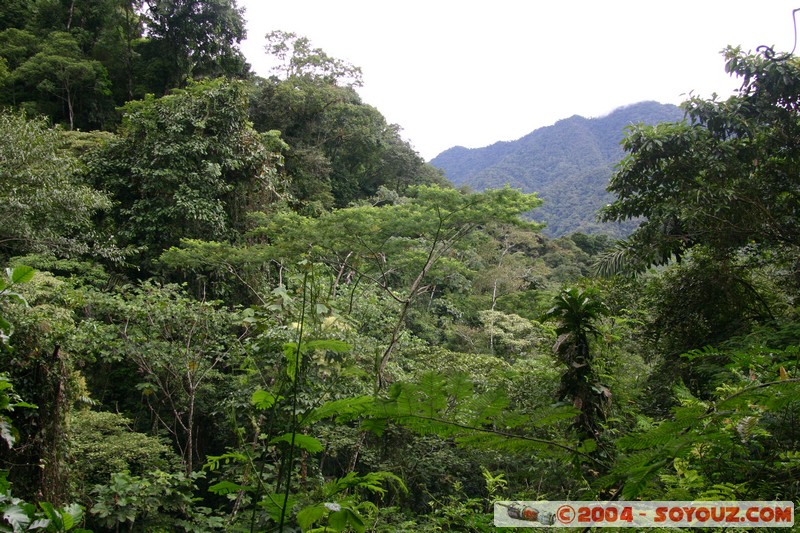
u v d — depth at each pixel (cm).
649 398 681
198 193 1106
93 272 952
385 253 934
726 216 714
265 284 1060
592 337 288
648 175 772
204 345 796
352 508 155
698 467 202
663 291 840
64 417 517
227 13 2108
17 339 460
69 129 1845
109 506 532
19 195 805
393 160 2741
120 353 737
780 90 684
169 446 717
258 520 367
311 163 2047
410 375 818
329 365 539
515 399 616
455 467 816
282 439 152
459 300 1788
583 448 151
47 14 2119
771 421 200
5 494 163
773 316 769
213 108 1193
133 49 2192
